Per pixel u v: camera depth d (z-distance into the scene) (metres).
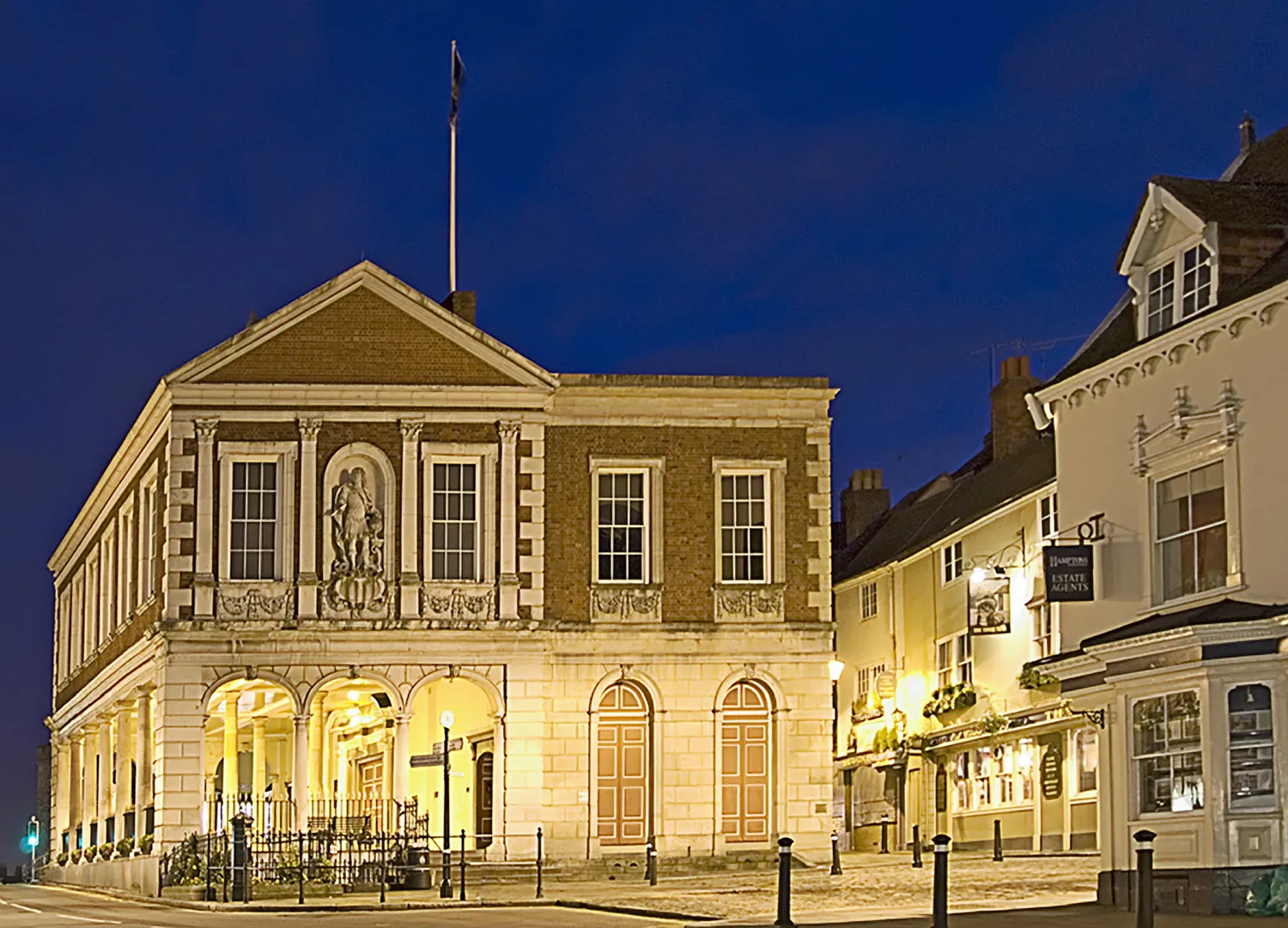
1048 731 46.34
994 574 48.47
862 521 68.19
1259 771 24.70
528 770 45.41
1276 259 26.59
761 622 46.69
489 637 45.53
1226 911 24.70
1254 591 25.62
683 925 28.09
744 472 47.19
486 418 46.25
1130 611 28.22
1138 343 28.05
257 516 45.56
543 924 29.00
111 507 57.03
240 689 47.16
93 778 61.50
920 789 54.06
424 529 45.81
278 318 45.81
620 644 46.19
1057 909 27.38
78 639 65.19
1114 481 28.88
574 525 46.47
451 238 49.59
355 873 41.38
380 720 51.22
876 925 25.47
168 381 45.19
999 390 56.72
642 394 46.91
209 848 40.59
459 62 50.44
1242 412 26.05
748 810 46.25
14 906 39.44
